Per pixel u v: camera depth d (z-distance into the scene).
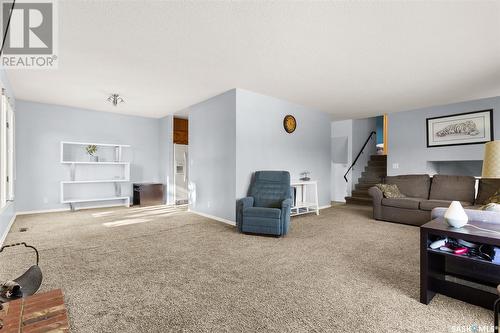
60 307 1.08
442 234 1.84
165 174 7.03
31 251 3.04
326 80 4.10
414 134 6.04
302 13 2.32
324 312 1.80
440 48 2.98
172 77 3.96
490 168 2.04
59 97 5.09
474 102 5.21
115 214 5.44
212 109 5.06
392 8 2.23
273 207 4.20
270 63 3.43
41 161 5.59
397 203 4.61
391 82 4.18
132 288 2.13
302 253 3.02
